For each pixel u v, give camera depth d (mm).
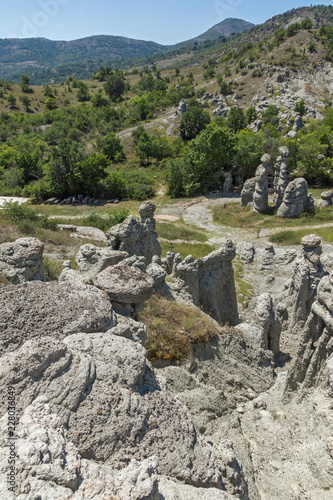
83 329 7293
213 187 58438
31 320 7125
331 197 43281
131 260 13922
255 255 29500
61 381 5836
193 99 98812
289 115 85812
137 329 8406
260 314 14227
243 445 9547
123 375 6512
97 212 49312
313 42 121688
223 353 12945
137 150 72812
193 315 13234
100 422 5777
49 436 4973
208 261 15688
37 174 65312
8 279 12406
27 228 30078
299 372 10469
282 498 8047
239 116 81688
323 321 9594
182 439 6469
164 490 5258
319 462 7996
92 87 157500
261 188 43281
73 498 4391
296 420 9836
